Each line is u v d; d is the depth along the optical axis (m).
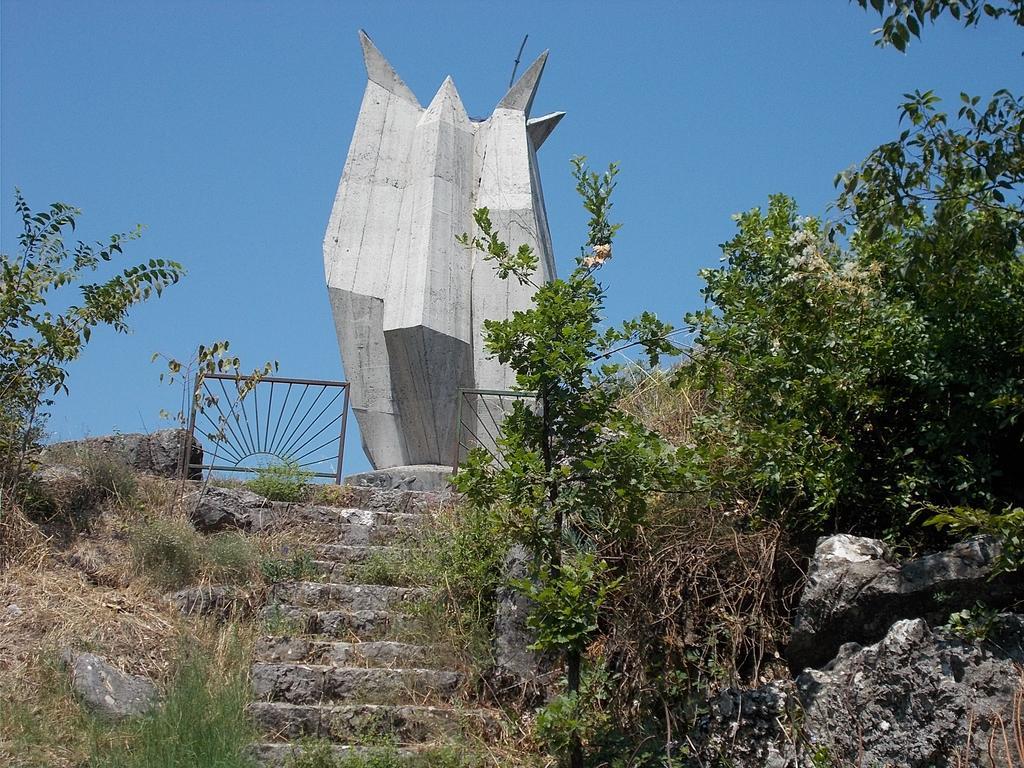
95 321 9.11
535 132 12.56
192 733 6.42
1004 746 5.44
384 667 7.36
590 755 6.45
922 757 5.56
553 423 6.73
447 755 6.47
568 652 6.33
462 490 6.60
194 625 7.59
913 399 7.15
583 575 6.32
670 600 6.85
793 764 5.86
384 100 12.14
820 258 7.27
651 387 9.88
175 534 8.27
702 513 7.09
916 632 5.77
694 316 7.81
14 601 7.50
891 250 7.46
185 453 9.80
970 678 5.62
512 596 7.53
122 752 6.28
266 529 8.93
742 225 8.08
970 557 5.93
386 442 11.12
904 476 6.80
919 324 7.00
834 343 7.16
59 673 6.79
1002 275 6.97
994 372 6.86
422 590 8.09
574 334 6.64
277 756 6.39
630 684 6.66
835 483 6.86
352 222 11.66
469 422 11.10
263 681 7.02
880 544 6.32
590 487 6.58
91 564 8.13
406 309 11.06
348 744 6.64
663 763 6.16
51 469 8.97
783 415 7.29
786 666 6.58
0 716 6.38
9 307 8.91
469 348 11.25
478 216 7.15
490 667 7.36
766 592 6.77
